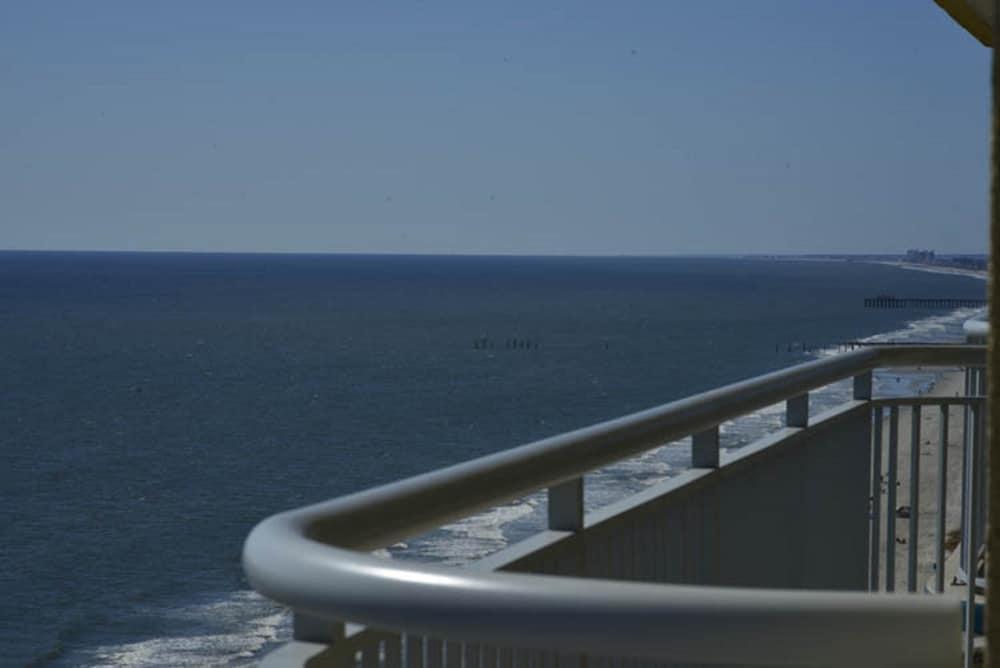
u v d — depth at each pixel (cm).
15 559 4859
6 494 5978
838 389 7050
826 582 449
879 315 18512
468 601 120
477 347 13400
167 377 10575
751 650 114
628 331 15350
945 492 485
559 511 264
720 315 18512
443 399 9156
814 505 435
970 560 448
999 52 127
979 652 432
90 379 10425
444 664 200
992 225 126
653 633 115
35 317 17550
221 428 7838
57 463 6744
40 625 4103
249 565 140
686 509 324
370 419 8181
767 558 388
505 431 7594
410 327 16188
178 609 4231
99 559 4862
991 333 125
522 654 227
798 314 18775
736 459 358
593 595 117
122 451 7056
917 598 115
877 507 500
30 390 9675
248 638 3894
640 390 9562
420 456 6781
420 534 191
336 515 163
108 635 3981
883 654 113
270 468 6525
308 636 178
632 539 292
